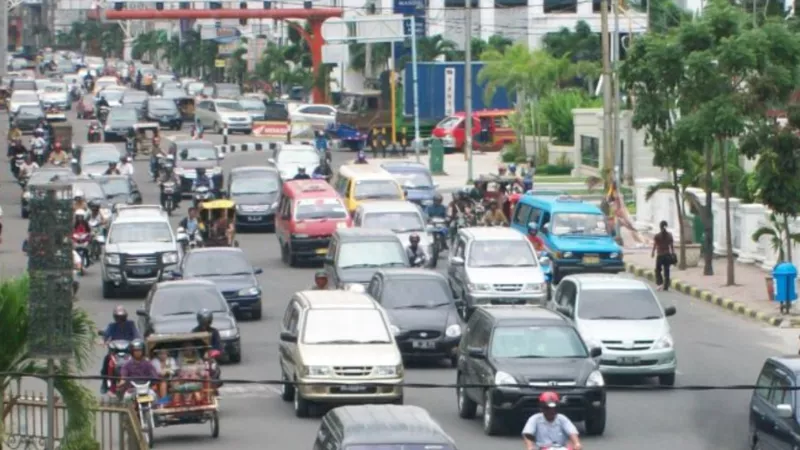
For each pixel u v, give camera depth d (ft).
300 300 203.21
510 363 179.73
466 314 260.83
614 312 213.05
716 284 297.74
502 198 371.76
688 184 322.55
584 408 177.58
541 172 520.83
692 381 213.46
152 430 173.88
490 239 270.26
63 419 166.30
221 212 346.95
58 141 534.78
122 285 293.84
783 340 247.29
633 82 306.96
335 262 270.26
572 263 301.22
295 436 179.42
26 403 165.27
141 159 568.82
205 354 179.11
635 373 206.49
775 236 282.56
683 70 295.07
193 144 467.52
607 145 370.12
